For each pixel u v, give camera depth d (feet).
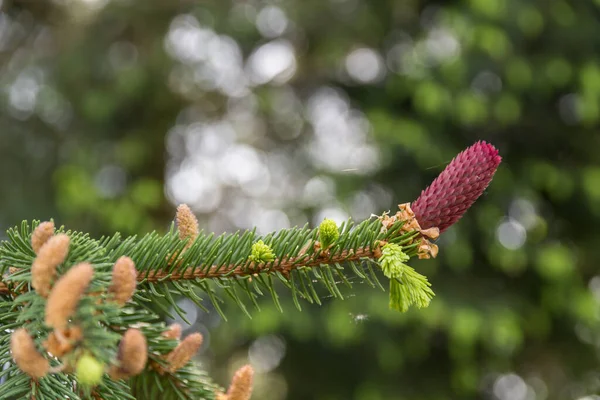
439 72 15.23
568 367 16.62
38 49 18.22
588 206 16.48
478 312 14.73
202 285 3.42
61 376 2.98
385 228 3.28
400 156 15.58
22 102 17.46
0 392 2.84
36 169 17.26
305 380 16.44
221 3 17.06
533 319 15.58
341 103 18.21
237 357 16.94
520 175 15.97
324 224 3.25
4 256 3.04
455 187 3.25
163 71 17.11
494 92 15.56
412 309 14.11
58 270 2.61
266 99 17.25
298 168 17.69
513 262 14.96
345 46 16.83
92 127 17.16
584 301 15.31
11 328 3.05
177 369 3.55
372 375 15.67
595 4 16.10
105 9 17.42
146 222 15.76
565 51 16.07
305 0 16.80
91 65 17.26
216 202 18.21
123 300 2.54
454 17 14.67
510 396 16.84
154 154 17.67
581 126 16.56
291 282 3.37
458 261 14.83
